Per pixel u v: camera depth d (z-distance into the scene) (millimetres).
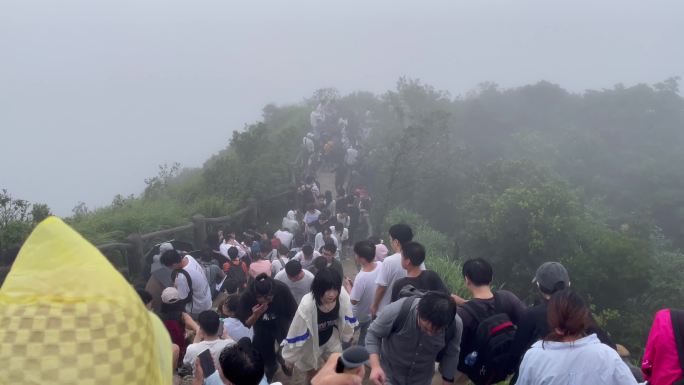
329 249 8156
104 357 868
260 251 11570
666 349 3094
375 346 4148
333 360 2551
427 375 4227
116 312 900
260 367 3211
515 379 4227
